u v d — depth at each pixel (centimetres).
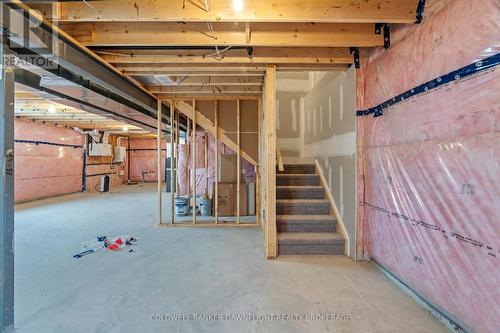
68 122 803
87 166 1007
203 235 435
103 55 299
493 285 162
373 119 301
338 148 381
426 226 217
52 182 838
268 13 226
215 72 350
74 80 326
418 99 226
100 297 236
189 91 447
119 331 190
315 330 192
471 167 175
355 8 226
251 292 246
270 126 335
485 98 165
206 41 267
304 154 606
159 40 265
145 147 1388
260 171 496
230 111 525
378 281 268
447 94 194
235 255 342
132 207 676
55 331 190
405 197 243
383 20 226
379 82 289
